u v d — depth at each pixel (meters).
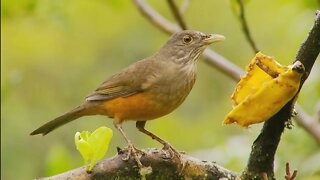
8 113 17.36
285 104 5.82
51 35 20.52
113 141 17.95
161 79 8.90
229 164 11.17
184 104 20.12
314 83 11.69
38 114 19.25
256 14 20.42
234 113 5.77
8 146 17.06
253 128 11.27
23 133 17.45
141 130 8.92
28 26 15.28
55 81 20.50
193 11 21.45
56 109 19.77
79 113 9.19
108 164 6.39
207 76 20.58
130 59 20.97
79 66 20.83
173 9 10.50
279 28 16.89
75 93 20.44
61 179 6.32
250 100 5.71
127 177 6.41
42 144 17.42
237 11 9.84
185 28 10.59
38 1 13.18
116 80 8.90
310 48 5.71
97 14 20.62
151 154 6.58
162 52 9.42
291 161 10.71
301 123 10.27
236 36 20.73
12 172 16.92
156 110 8.91
